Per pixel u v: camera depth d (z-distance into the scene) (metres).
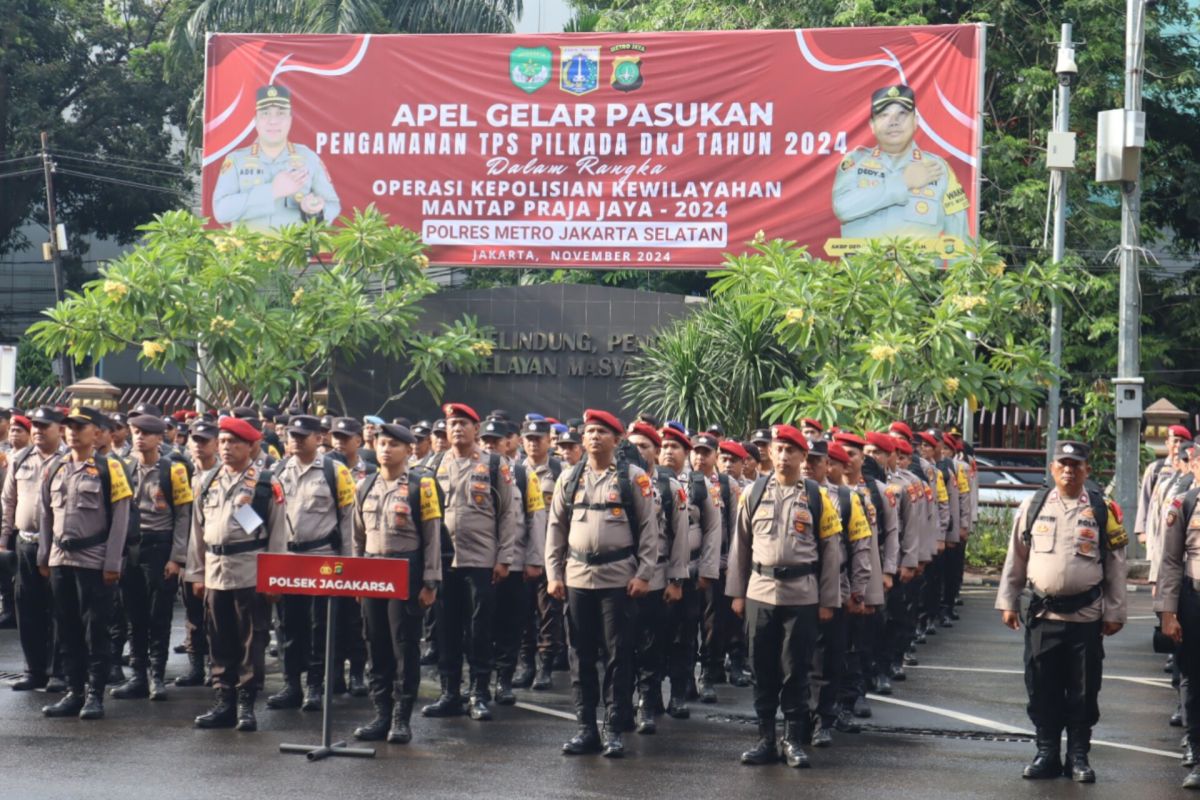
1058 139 20.36
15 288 44.78
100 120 41.00
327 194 24.28
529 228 23.88
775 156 23.31
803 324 19.28
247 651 10.10
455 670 10.88
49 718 10.38
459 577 10.82
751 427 20.88
